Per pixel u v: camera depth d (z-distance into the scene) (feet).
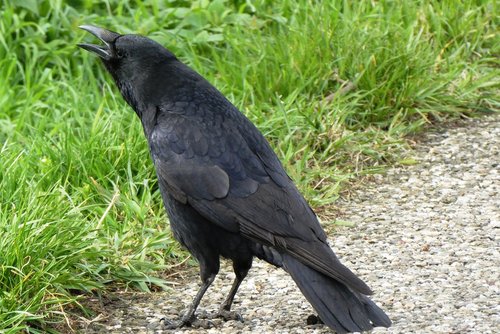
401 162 41.70
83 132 40.19
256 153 29.73
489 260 33.42
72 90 44.50
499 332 27.94
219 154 29.32
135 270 32.83
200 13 49.29
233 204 28.68
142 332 29.78
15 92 46.32
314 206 38.27
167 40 47.91
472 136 43.88
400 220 37.17
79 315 30.83
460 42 49.52
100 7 50.29
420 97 45.03
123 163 38.27
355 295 27.07
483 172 40.86
